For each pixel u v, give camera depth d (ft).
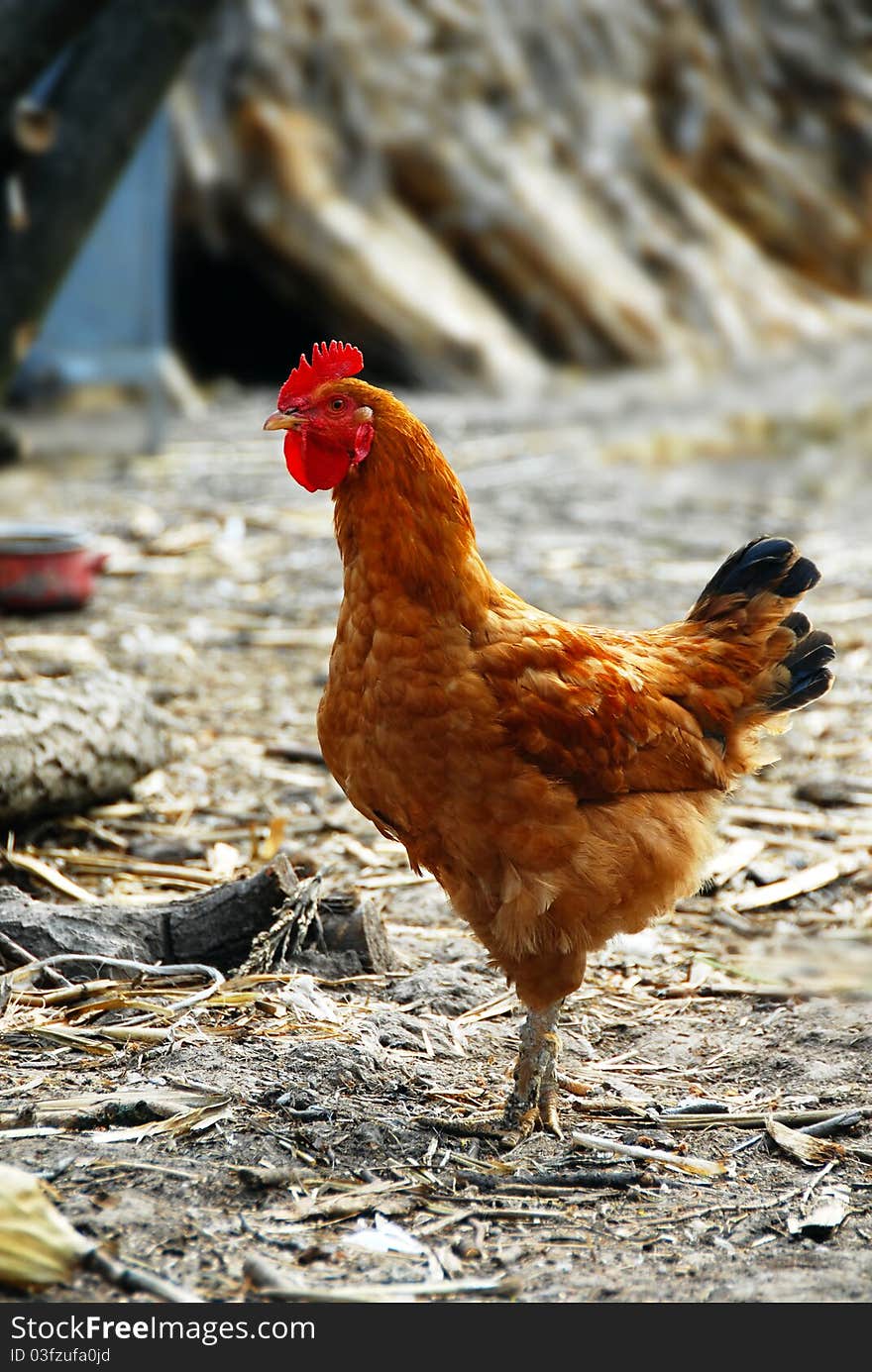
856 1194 23.12
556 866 23.86
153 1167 22.24
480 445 100.42
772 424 110.22
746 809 42.50
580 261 128.47
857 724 50.06
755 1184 23.49
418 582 23.35
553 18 140.77
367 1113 24.85
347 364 24.20
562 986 24.84
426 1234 21.39
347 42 130.52
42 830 37.47
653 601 63.62
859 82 149.38
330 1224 21.49
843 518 84.23
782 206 142.31
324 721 24.75
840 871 38.01
